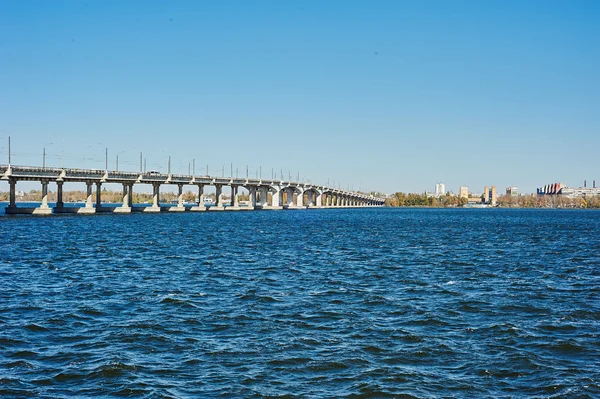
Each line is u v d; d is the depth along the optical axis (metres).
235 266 55.50
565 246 83.56
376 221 171.62
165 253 67.00
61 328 30.91
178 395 21.95
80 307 35.78
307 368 24.88
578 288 44.28
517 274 51.97
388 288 43.62
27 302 37.22
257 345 27.98
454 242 89.56
